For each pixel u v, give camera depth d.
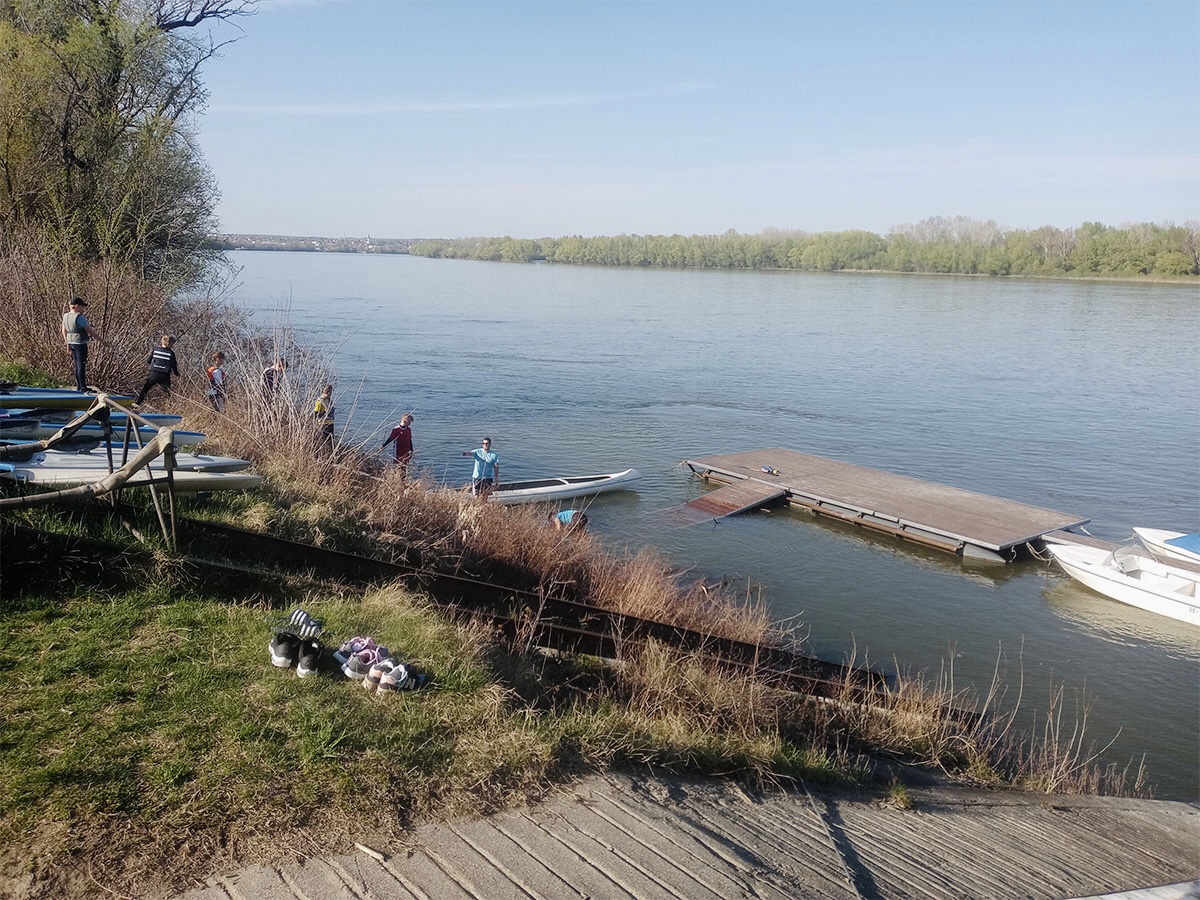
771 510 21.09
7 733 4.39
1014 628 14.95
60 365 14.70
